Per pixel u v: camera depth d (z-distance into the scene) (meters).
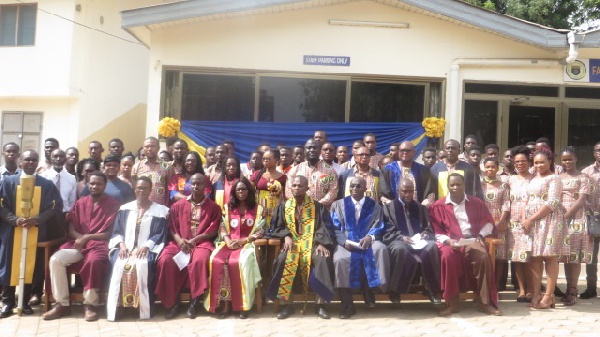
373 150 7.13
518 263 6.08
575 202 5.83
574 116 8.91
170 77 8.45
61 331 4.91
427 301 6.04
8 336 4.76
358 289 5.62
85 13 11.66
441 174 6.30
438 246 5.59
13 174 5.96
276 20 8.43
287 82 8.55
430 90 8.73
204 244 5.59
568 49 8.16
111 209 5.75
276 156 6.77
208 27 8.37
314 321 5.24
